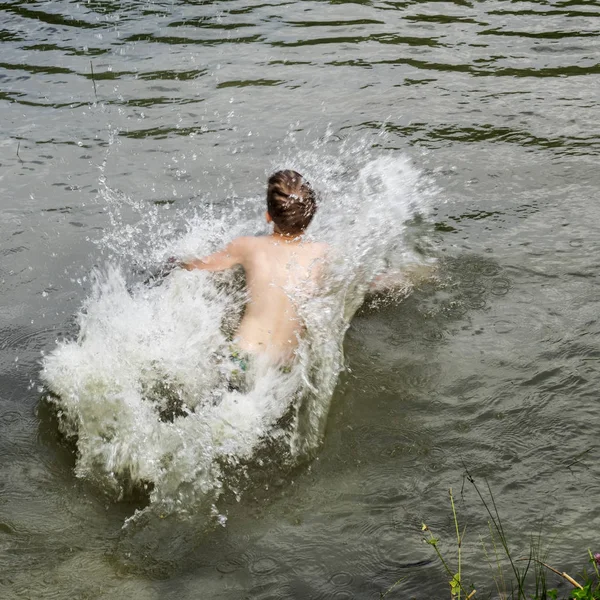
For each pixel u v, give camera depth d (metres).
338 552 3.12
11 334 4.50
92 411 3.86
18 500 3.47
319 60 7.77
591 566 2.95
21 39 8.40
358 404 3.89
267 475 3.53
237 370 3.99
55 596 3.02
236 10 8.98
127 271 4.98
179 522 3.33
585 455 3.49
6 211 5.66
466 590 2.90
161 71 7.68
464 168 5.98
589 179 5.76
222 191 5.84
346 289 4.58
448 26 8.42
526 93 7.04
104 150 6.42
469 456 3.55
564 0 8.98
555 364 4.05
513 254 4.96
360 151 6.27
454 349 4.22
